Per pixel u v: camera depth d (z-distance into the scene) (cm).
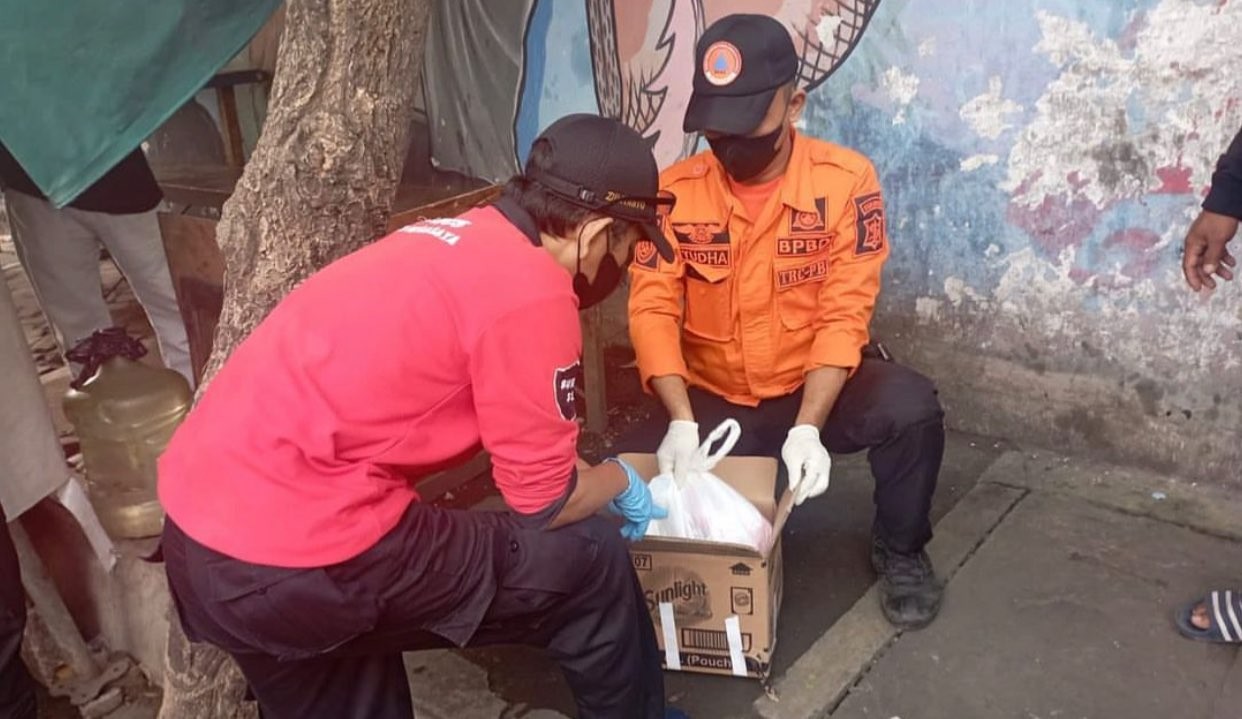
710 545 207
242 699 207
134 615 261
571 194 158
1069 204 287
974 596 252
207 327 311
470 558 163
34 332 484
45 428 234
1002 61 286
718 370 248
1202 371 279
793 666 233
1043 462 308
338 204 182
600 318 344
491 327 149
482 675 240
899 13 300
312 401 147
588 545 175
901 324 332
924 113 305
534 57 407
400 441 151
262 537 147
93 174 223
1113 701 217
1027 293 303
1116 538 270
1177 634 234
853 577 263
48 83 218
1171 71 260
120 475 260
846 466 317
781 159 224
